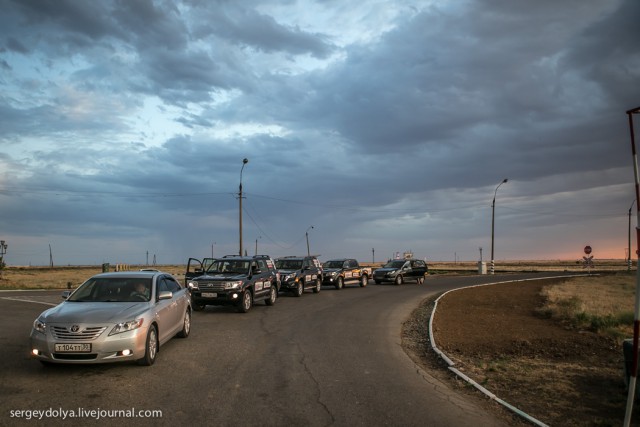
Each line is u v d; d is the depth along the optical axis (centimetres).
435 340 1186
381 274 3400
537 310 1795
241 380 762
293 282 2352
